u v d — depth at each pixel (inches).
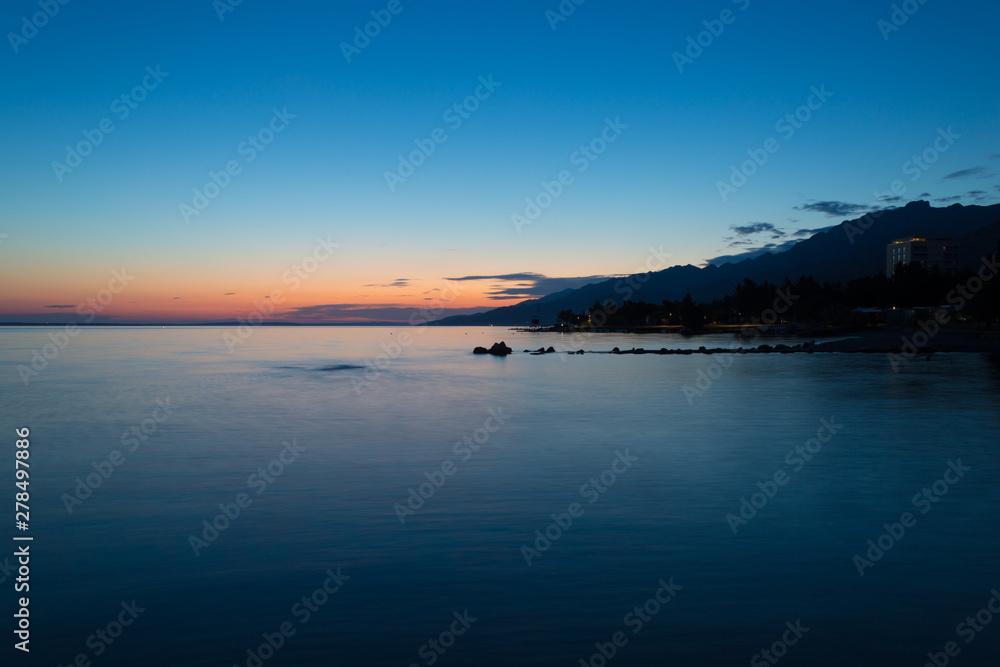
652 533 460.8
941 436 861.2
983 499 546.0
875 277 7003.0
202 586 370.3
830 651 295.9
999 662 285.7
